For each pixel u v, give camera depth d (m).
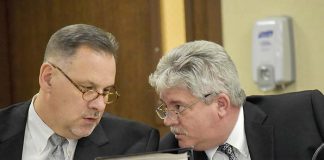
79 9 7.16
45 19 7.30
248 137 4.62
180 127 4.41
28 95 7.43
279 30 5.80
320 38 5.71
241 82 6.11
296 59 5.84
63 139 4.42
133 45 6.93
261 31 5.88
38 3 7.32
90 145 4.50
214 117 4.41
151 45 6.81
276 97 4.89
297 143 4.61
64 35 4.20
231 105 4.48
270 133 4.65
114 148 4.52
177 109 4.39
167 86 4.36
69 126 4.24
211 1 6.23
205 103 4.37
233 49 6.14
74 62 4.13
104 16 7.05
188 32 6.37
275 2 5.89
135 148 4.52
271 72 5.85
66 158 4.43
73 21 7.19
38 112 4.41
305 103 4.77
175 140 4.67
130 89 6.98
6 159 4.37
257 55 5.91
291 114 4.72
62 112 4.21
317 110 4.70
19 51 7.43
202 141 4.46
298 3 5.79
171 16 6.62
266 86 5.91
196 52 4.39
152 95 6.87
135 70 6.94
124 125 4.66
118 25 6.99
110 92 4.25
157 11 6.73
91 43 4.15
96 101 4.14
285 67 5.81
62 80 4.15
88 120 4.21
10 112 4.56
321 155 4.54
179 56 4.39
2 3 7.40
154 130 4.64
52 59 4.20
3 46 7.43
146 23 6.82
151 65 6.84
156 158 3.70
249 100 4.94
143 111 6.93
